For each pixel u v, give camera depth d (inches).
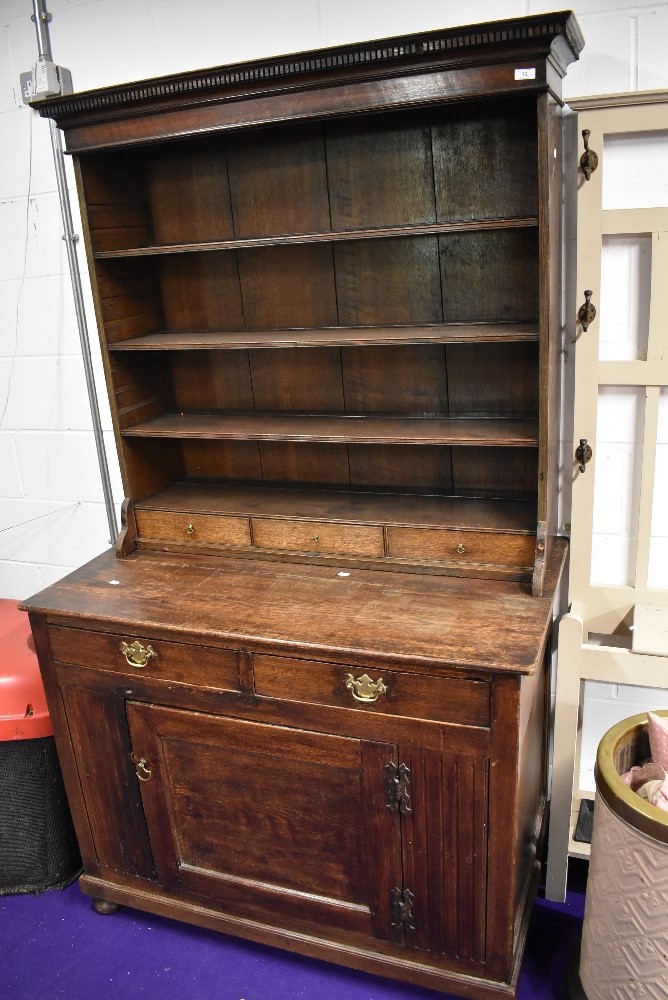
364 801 65.9
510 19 53.6
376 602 67.3
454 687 59.6
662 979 60.0
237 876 74.2
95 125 67.9
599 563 80.3
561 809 76.7
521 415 73.8
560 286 69.4
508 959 66.0
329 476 82.4
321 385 79.3
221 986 73.0
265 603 68.6
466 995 68.1
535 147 66.3
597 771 62.3
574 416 72.2
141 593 72.3
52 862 84.4
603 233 67.4
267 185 74.6
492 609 64.8
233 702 67.4
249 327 79.7
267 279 77.5
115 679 71.5
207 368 82.7
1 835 83.1
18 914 82.4
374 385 77.4
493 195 68.7
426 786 63.4
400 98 59.2
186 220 78.4
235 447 84.7
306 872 71.1
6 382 98.0
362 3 71.4
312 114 61.7
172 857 76.0
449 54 56.6
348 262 74.3
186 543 80.0
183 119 65.2
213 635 64.7
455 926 66.9
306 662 63.4
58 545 103.8
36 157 87.1
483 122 67.0
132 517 81.3
